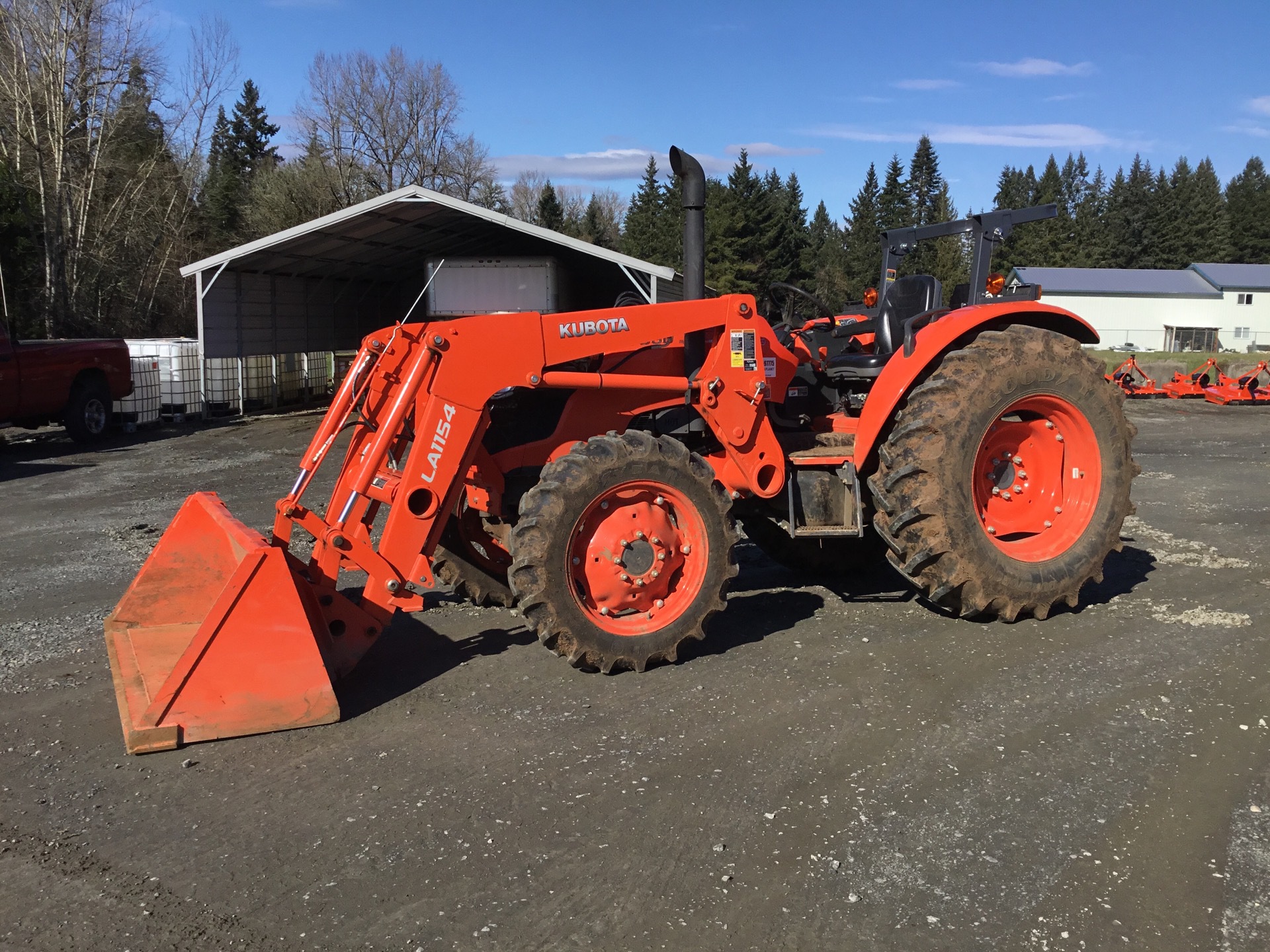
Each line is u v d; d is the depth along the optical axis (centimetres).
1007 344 453
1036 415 480
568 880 258
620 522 404
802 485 462
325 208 4031
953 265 3931
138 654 390
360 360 407
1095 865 264
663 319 423
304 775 319
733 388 439
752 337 441
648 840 277
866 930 237
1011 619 463
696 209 439
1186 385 1938
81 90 2916
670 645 411
